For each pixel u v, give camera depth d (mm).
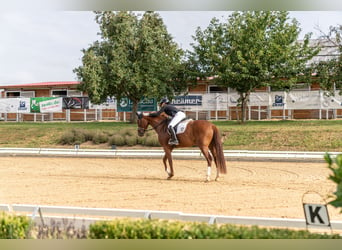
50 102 38562
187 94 33469
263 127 27344
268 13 29078
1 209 7848
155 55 31609
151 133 27938
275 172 16250
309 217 5797
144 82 31703
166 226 5543
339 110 31953
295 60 29516
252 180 14062
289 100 31875
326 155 4789
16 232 5988
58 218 7027
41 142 29562
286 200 10422
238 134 26391
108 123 33938
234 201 10312
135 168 18344
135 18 32969
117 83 30859
